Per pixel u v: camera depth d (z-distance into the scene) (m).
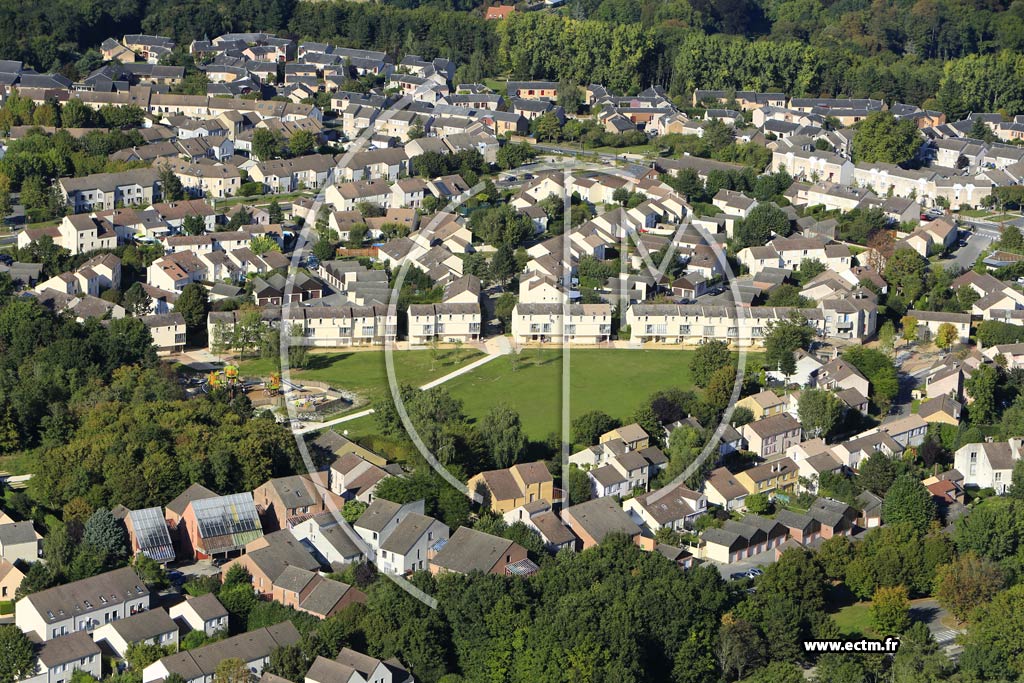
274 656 183.12
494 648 181.38
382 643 185.25
